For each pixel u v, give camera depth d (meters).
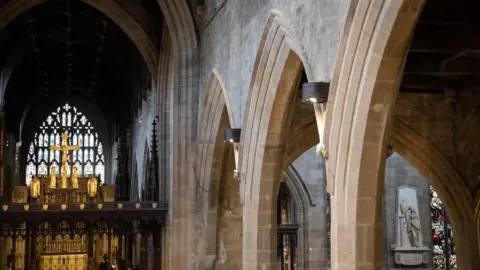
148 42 33.12
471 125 19.86
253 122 17.42
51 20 39.53
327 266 29.84
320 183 30.11
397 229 27.66
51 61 48.03
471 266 20.20
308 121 21.83
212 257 23.02
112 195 43.94
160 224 29.45
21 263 37.22
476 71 17.22
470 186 20.44
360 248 11.49
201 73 25.20
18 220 27.56
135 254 38.03
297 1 14.38
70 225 28.20
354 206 11.53
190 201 25.38
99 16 38.59
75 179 42.12
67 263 43.03
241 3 18.98
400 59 10.84
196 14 25.72
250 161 17.58
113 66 48.56
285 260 30.66
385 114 11.20
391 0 10.41
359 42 11.20
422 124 20.59
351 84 11.45
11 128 48.28
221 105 22.14
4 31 37.09
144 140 41.41
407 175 27.91
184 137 25.67
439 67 17.08
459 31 15.39
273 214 17.27
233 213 23.28
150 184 31.77
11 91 47.38
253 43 17.53
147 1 33.03
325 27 12.66
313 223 29.92
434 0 14.96
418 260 27.53
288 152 21.81
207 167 23.38
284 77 16.03
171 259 28.16
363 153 11.38
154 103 34.97
